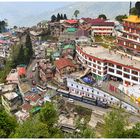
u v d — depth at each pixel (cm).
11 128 7538
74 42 18038
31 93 13962
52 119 8338
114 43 16838
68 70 14462
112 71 13562
